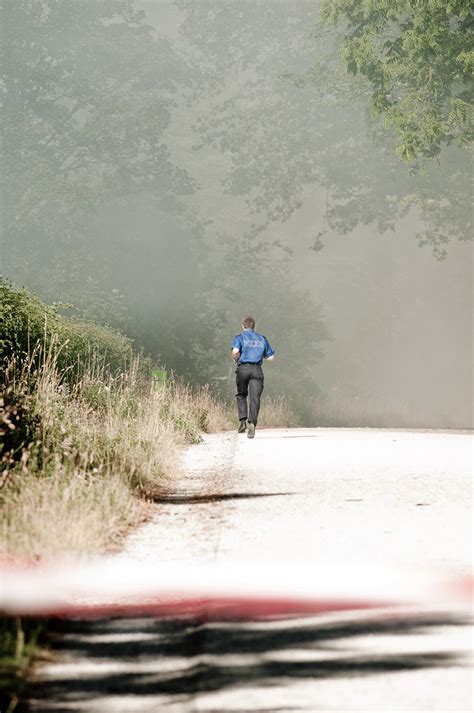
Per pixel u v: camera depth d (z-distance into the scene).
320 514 32.00
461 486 38.22
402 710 14.83
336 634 18.45
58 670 16.56
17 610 19.89
